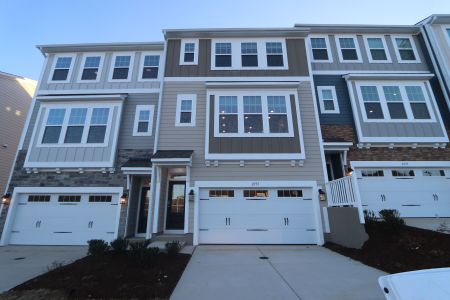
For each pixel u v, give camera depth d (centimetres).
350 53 1179
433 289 206
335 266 569
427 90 1059
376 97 1060
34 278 500
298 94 1018
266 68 1058
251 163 923
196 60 1073
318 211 873
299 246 825
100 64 1184
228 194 907
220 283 460
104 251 634
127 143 1059
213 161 919
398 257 560
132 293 410
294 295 399
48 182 984
